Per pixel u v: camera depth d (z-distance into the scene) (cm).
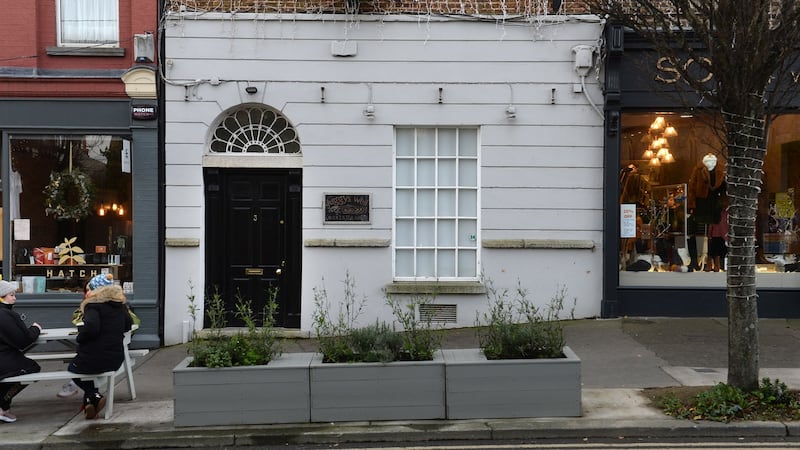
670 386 680
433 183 1007
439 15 976
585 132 984
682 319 981
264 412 597
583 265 987
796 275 1008
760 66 582
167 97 963
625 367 755
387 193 981
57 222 980
